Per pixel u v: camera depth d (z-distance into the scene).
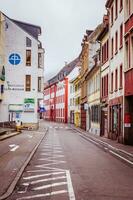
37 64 68.00
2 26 57.06
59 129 73.75
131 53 33.22
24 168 17.20
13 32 67.62
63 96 122.31
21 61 67.62
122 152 26.77
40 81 69.00
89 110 65.94
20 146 29.94
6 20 67.12
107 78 46.72
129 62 33.72
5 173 15.59
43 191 12.18
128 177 15.38
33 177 14.98
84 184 13.55
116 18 40.78
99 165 19.20
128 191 12.43
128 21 34.44
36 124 67.62
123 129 35.28
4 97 66.44
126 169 17.88
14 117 67.12
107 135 45.28
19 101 67.44
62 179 14.55
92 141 39.06
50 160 21.03
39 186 13.04
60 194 11.73
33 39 68.12
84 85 76.31
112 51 43.41
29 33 68.31
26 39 67.81
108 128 44.53
